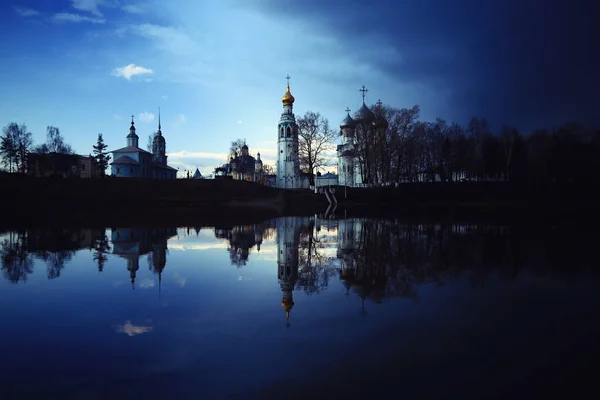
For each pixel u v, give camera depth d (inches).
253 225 1194.6
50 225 1189.1
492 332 260.5
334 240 794.2
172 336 256.4
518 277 427.8
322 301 337.7
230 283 412.2
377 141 2490.2
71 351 233.6
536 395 181.0
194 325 277.9
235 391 185.9
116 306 327.9
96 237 869.8
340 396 180.1
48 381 196.4
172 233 960.3
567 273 445.7
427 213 1674.5
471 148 3164.4
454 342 243.6
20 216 1603.1
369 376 200.1
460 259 545.6
